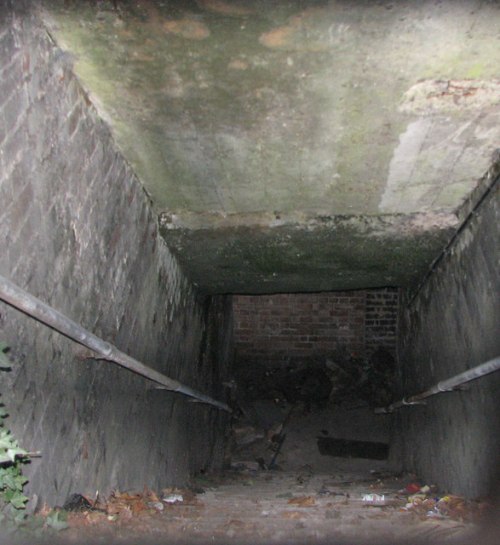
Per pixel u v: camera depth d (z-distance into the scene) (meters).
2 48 2.52
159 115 3.78
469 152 4.19
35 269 2.87
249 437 10.20
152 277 5.07
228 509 4.74
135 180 4.55
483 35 3.01
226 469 9.39
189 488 6.60
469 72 3.33
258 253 5.66
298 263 5.86
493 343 4.23
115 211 4.09
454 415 5.25
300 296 11.20
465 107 3.66
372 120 3.82
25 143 2.75
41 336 2.99
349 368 11.07
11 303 2.47
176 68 3.32
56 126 3.10
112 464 4.22
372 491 6.35
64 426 3.33
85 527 3.07
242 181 4.73
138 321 4.74
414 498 5.21
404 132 3.95
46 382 3.07
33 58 2.84
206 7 2.84
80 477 3.61
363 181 4.71
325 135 4.01
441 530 3.42
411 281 6.62
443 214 5.21
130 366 3.97
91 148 3.62
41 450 3.04
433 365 6.16
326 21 2.92
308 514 4.41
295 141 4.09
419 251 5.54
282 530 3.58
